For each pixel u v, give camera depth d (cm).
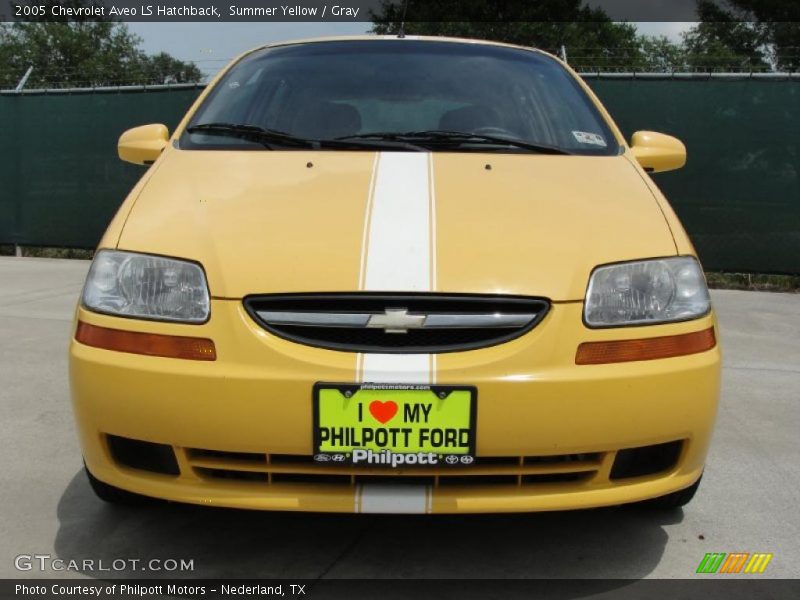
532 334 185
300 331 186
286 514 243
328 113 277
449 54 312
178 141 271
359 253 193
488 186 226
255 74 304
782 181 700
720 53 2509
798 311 595
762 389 387
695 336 195
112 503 242
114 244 206
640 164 281
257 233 201
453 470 182
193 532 232
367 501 183
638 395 185
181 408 183
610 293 192
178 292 191
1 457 288
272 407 180
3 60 2525
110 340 191
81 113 836
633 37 2589
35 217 868
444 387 178
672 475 197
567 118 286
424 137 263
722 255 719
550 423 181
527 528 237
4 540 226
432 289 186
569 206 217
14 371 400
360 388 178
